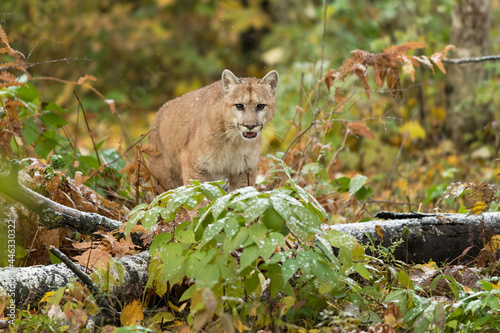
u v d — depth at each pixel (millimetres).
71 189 7371
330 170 10805
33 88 9922
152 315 5969
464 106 15805
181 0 25266
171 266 5438
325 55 20516
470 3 16078
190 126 10383
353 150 14594
